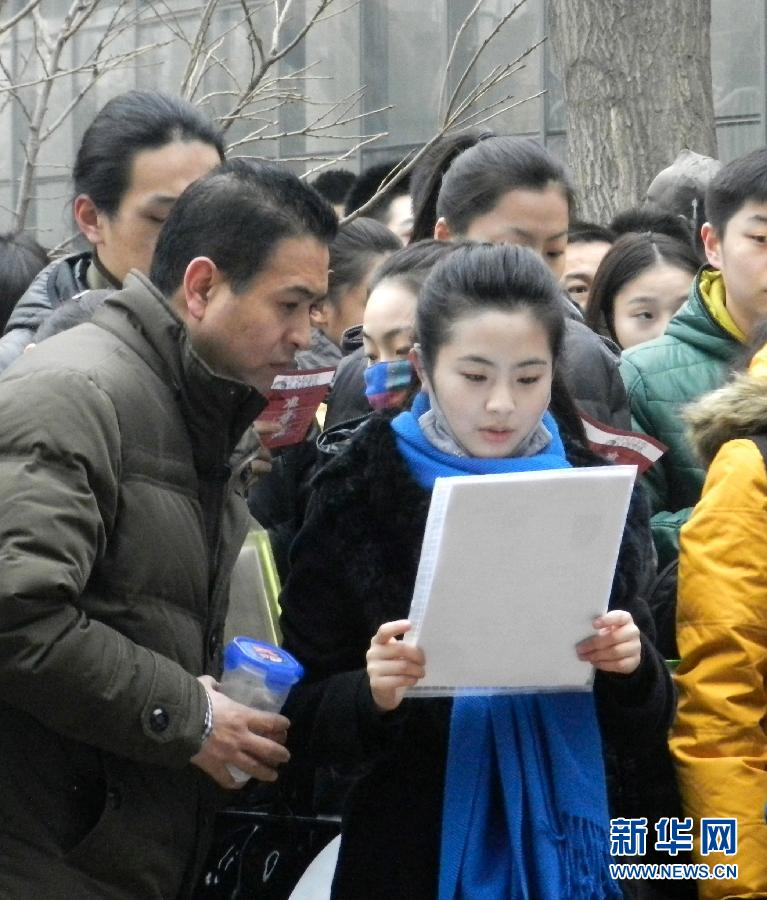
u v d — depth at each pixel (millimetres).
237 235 5328
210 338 5387
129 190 6902
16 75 13688
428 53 25078
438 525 4844
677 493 7957
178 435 5320
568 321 7379
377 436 5527
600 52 16078
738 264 8008
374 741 5355
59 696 4914
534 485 4828
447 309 5367
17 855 5105
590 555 4988
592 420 6211
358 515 5492
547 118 24031
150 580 5191
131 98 7031
